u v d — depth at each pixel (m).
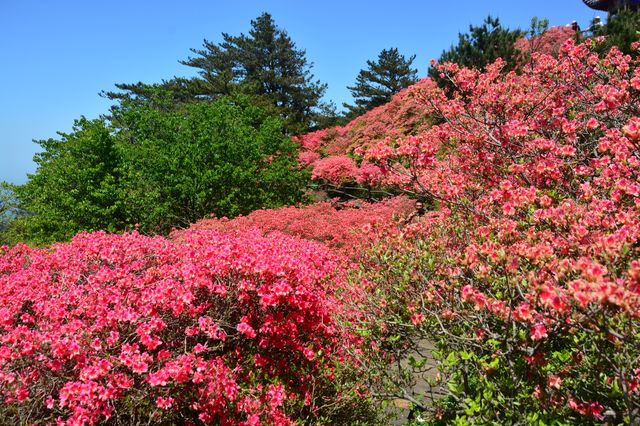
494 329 3.11
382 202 12.46
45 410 2.98
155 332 3.32
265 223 10.16
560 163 3.54
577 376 2.68
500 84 4.61
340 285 4.43
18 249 5.79
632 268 1.88
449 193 3.79
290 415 3.35
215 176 13.79
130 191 13.69
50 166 15.36
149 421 2.82
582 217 2.73
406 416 4.11
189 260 4.01
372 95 36.31
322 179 17.75
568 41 4.96
